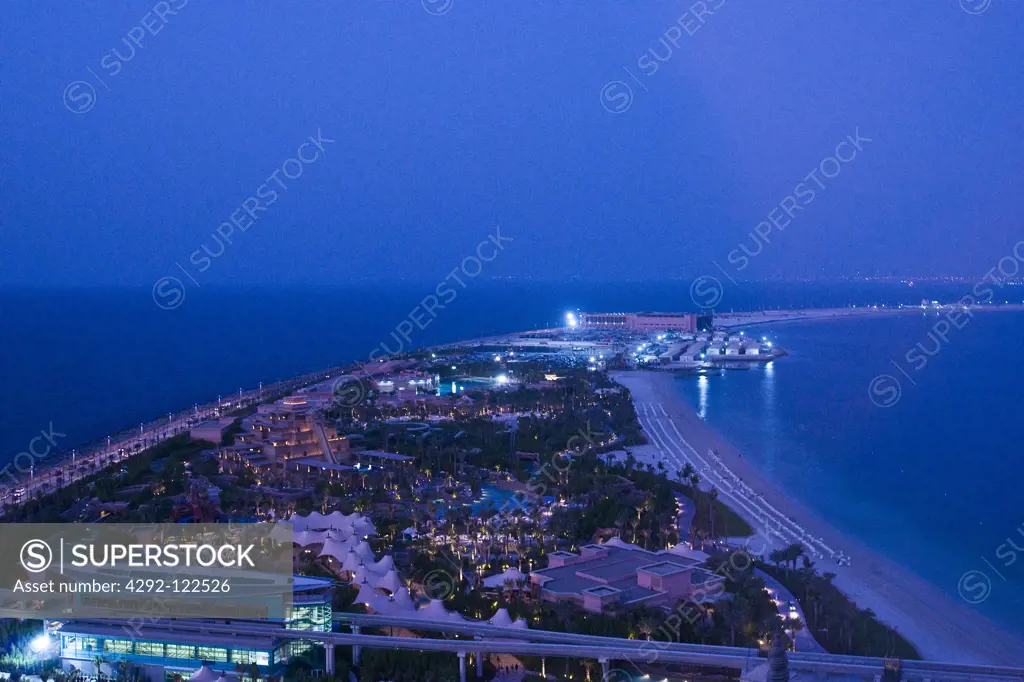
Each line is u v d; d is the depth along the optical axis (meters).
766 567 189.38
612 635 141.75
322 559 185.00
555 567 173.50
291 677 134.88
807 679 123.31
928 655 153.00
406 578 173.62
